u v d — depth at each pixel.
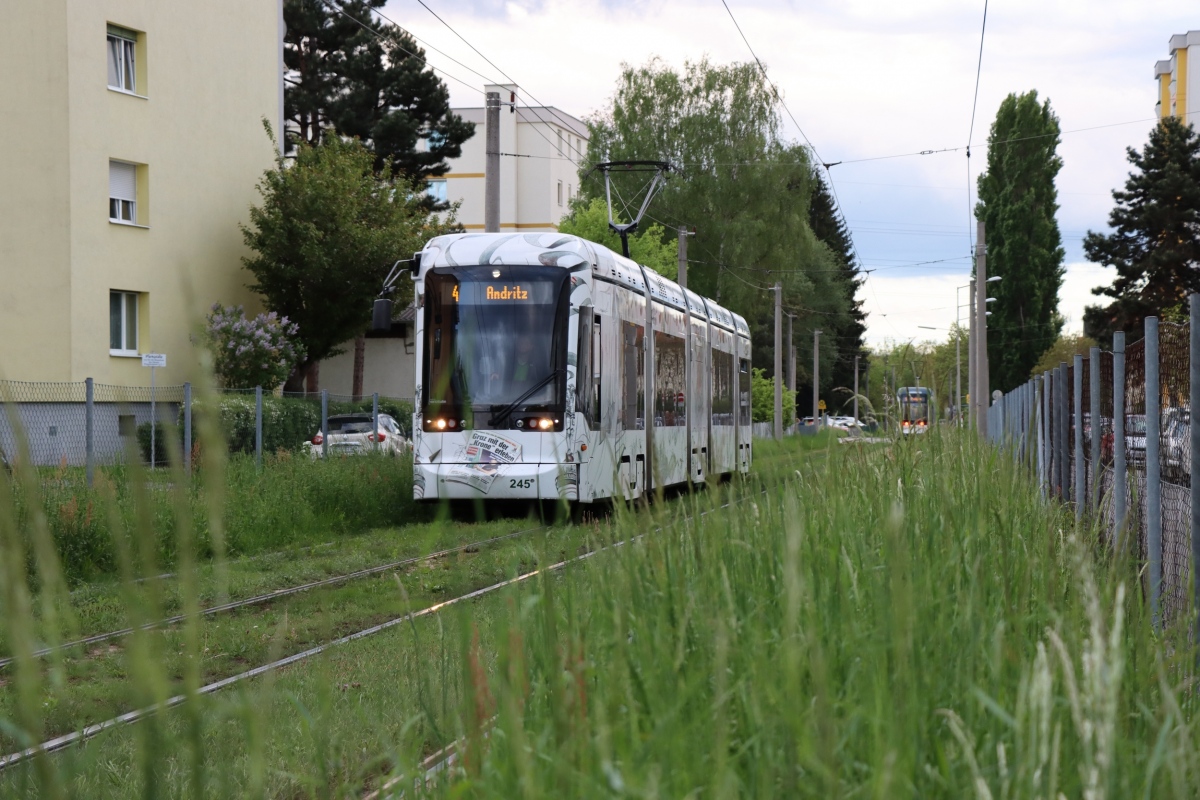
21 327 28.12
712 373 23.81
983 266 34.41
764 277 53.25
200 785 1.49
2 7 28.06
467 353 15.59
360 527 16.47
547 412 15.39
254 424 23.98
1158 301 63.56
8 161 28.11
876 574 3.04
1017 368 77.38
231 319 30.11
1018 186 77.56
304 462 17.45
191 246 32.03
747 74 52.09
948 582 3.10
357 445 20.98
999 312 77.69
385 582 10.48
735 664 2.40
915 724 2.06
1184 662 3.26
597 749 1.89
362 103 51.41
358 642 7.57
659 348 19.61
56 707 4.54
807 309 79.19
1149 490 6.89
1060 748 2.24
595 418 16.12
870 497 4.46
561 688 2.21
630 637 2.68
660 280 20.39
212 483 1.47
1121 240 64.88
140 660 1.46
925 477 4.93
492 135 23.88
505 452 15.32
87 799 2.06
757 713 2.10
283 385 34.38
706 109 52.03
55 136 28.20
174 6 31.38
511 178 80.06
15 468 1.41
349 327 36.00
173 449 1.47
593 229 49.84
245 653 7.47
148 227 30.55
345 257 34.56
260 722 1.78
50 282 28.16
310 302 35.00
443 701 2.86
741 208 52.03
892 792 1.74
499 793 2.08
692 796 1.81
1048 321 77.50
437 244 16.27
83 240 28.53
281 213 34.38
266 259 34.12
